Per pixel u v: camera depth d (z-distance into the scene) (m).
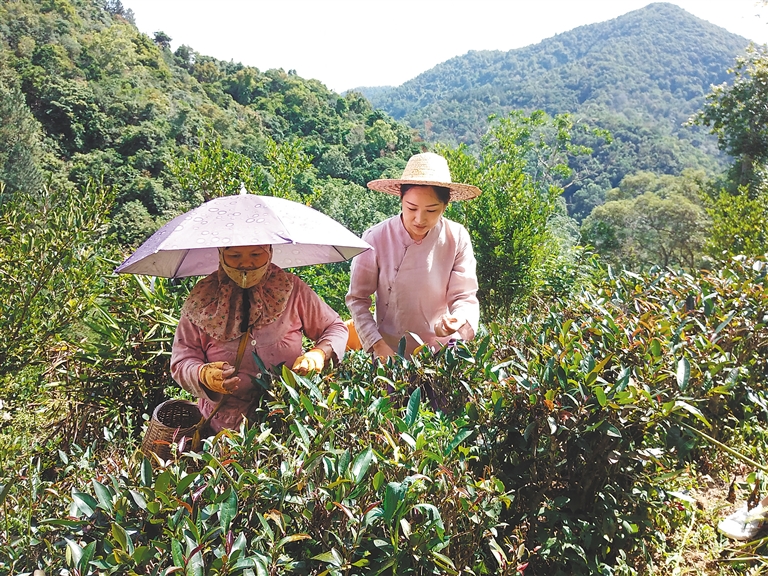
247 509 1.63
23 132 51.97
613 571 2.42
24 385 4.78
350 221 40.22
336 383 2.31
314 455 1.72
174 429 2.39
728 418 3.29
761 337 3.22
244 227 2.18
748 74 20.94
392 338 3.49
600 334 2.78
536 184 9.03
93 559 1.47
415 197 3.16
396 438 1.90
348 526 1.57
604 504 2.37
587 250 8.84
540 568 2.42
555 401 2.25
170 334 3.76
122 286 3.93
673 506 2.75
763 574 2.43
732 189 22.66
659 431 2.38
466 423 2.23
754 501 2.75
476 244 8.60
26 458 3.13
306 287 2.63
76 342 3.99
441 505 1.76
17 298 5.25
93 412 3.65
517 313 8.05
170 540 1.49
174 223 2.33
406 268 3.34
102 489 1.61
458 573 1.71
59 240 5.52
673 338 2.65
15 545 1.69
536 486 2.37
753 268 4.18
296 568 1.53
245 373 2.47
